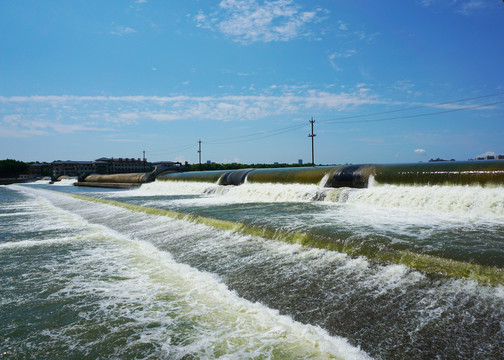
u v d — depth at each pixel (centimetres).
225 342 570
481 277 638
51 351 575
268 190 2528
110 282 916
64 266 1088
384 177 2038
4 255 1251
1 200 4409
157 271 997
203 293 800
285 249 1006
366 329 559
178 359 529
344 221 1252
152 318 681
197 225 1474
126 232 1644
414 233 998
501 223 1180
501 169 1528
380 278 718
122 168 17775
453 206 1490
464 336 502
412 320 557
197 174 4266
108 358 545
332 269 807
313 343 548
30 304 780
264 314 662
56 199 4072
